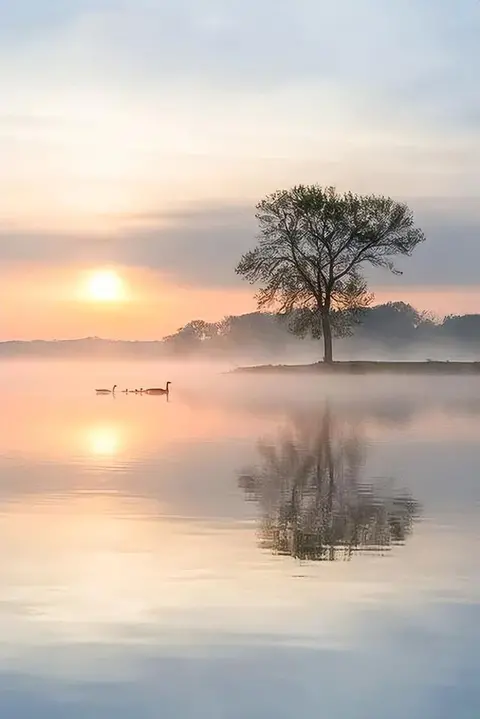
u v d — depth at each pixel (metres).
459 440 42.53
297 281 99.06
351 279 100.38
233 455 36.69
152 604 15.40
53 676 12.50
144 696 11.95
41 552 18.97
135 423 53.97
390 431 47.69
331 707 11.72
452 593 15.98
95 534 20.78
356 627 14.33
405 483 28.55
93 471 31.55
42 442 42.25
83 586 16.44
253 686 12.27
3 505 24.53
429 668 12.83
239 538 20.36
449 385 99.31
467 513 23.23
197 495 26.28
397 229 100.00
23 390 107.31
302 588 16.30
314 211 97.50
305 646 13.58
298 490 27.22
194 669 12.73
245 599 15.68
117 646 13.55
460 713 11.59
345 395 85.75
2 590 16.17
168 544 19.72
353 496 26.02
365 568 17.66
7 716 11.41
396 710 11.63
